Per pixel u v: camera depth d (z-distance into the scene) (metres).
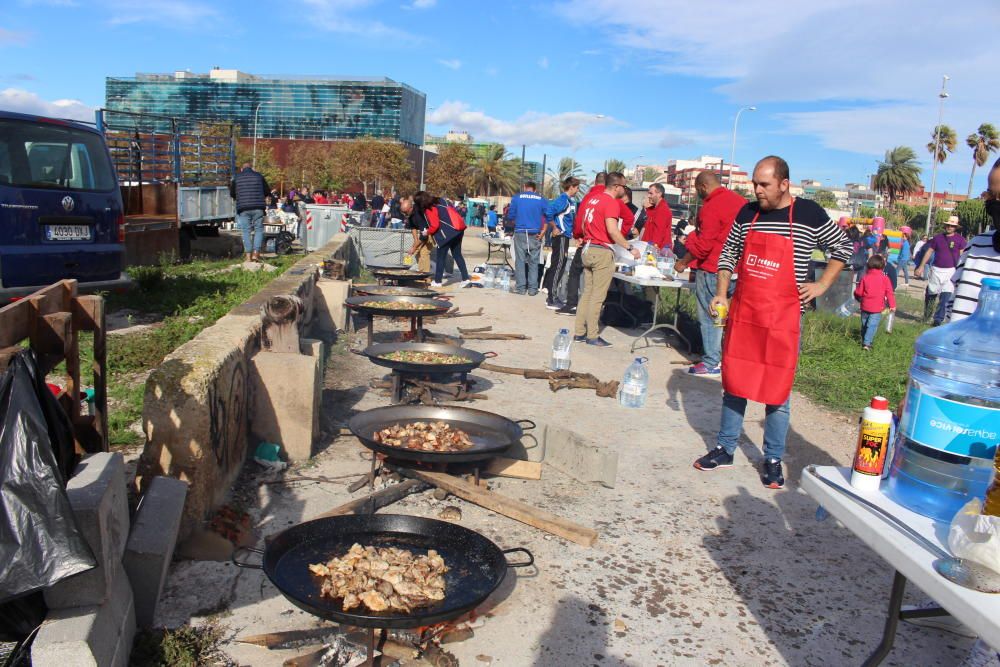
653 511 4.17
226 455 3.85
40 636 2.11
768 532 3.99
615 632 2.96
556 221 10.98
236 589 3.05
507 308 11.15
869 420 2.23
